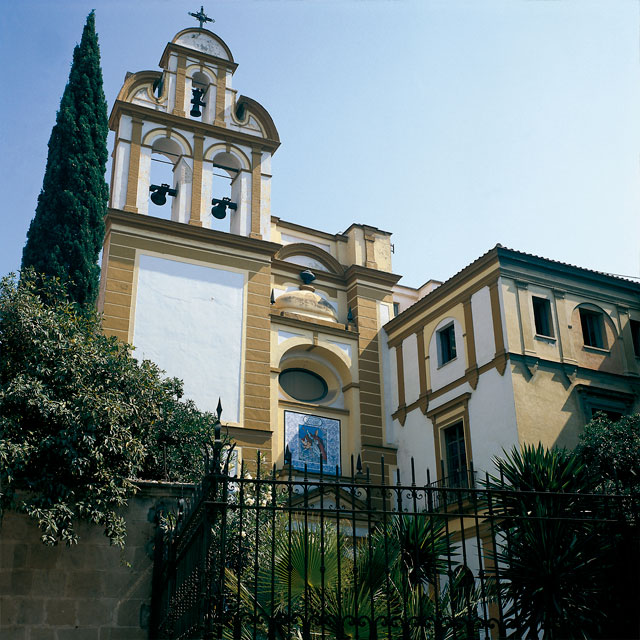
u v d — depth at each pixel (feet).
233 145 92.58
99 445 38.99
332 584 30.63
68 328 43.88
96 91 84.69
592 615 35.68
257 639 31.55
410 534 33.55
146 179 85.61
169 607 33.12
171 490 39.63
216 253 86.22
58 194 77.36
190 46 94.79
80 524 37.60
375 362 94.02
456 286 82.84
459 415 78.64
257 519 25.22
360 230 102.94
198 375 79.92
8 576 35.53
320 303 93.86
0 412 38.11
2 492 35.81
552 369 74.49
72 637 35.50
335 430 88.89
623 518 30.40
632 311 83.35
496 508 43.34
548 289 78.38
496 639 42.68
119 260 80.74
